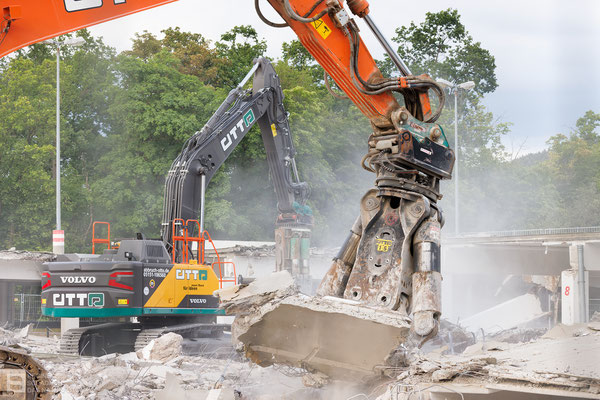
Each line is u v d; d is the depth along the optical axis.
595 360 7.81
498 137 60.16
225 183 43.69
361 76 9.89
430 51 62.19
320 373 8.86
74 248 45.06
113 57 50.88
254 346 8.87
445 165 9.76
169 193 17.31
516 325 24.91
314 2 9.68
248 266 28.88
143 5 10.34
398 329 7.72
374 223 9.64
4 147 43.75
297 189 21.66
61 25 10.37
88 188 48.84
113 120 48.62
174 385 9.25
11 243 44.12
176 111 44.06
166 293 16.16
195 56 52.69
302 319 8.22
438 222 9.62
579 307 22.75
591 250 23.05
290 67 55.69
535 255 25.91
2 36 10.39
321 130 50.25
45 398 7.00
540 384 6.80
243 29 55.50
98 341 17.03
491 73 61.75
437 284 9.08
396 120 9.57
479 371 7.34
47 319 30.50
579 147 57.84
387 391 7.54
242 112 18.94
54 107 46.62
